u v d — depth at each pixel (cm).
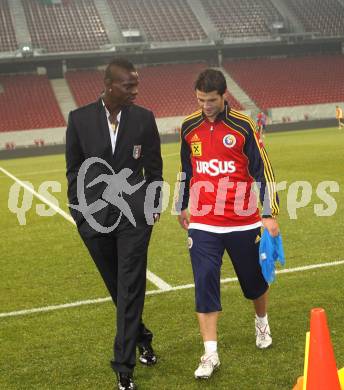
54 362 393
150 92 3828
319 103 3859
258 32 4259
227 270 593
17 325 475
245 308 475
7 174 1966
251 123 359
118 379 343
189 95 3838
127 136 349
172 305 499
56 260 710
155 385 348
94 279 608
